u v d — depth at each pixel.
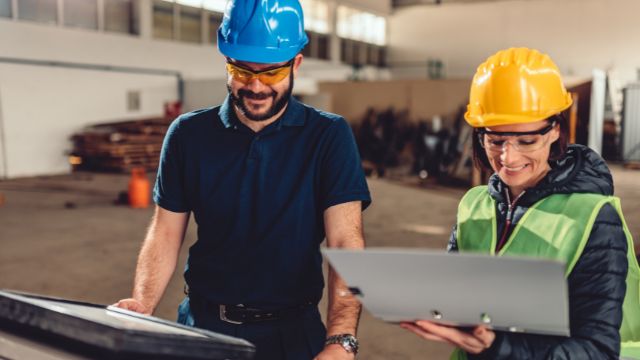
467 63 21.27
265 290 1.56
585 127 12.25
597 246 1.11
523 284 0.89
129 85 14.23
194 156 1.61
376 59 22.61
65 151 13.04
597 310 1.09
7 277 5.05
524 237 1.20
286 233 1.56
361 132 15.41
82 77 13.23
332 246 1.52
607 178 1.19
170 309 4.21
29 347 0.94
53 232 6.83
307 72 19.22
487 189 1.36
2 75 11.89
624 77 18.80
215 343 0.92
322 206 1.58
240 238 1.58
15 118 12.14
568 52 19.50
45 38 12.48
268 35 1.41
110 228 7.10
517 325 0.97
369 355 3.54
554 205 1.18
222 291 1.58
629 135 15.57
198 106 15.27
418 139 14.66
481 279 0.91
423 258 0.91
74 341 0.90
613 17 18.75
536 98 1.14
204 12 16.22
